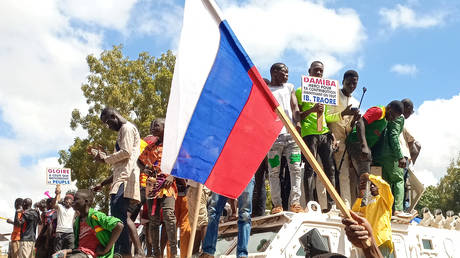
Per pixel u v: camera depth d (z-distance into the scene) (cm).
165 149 394
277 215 656
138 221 1037
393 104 833
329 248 657
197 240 667
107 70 2525
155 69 2728
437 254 780
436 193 4234
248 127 416
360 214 739
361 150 808
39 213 1223
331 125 852
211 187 405
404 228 761
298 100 805
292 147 738
